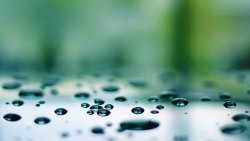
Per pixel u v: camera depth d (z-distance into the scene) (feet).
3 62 0.51
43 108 0.34
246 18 0.56
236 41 0.54
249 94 0.38
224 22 0.55
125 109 0.34
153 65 0.51
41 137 0.28
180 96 0.38
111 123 0.31
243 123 0.31
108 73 0.47
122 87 0.41
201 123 0.31
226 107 0.34
